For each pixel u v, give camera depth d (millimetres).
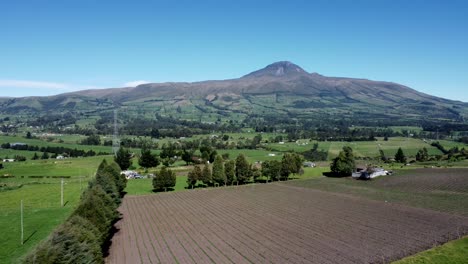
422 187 119562
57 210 95500
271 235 69750
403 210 88125
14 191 124625
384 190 118812
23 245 65688
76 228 48969
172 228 77250
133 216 90250
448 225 72750
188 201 109688
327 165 189000
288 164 150000
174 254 59688
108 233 64875
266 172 148250
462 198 100062
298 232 71250
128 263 55594
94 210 61094
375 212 87188
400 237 65875
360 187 126812
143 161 172625
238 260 56312
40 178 154125
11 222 82562
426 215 81812
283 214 88062
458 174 139250
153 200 112812
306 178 153625
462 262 52969
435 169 156125
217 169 138125
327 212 89000
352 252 58625
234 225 78312
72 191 123062
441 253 56781
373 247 60781
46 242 43969
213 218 85875
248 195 117688
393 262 53906
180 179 153375
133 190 131625
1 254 60844
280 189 127938
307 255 57781
